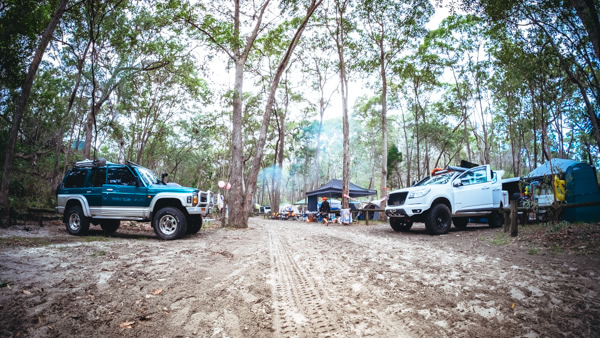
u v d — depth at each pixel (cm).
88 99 1677
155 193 822
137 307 309
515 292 352
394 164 3400
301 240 861
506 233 781
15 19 958
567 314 289
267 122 1380
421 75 2522
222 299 337
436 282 403
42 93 1453
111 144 3341
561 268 434
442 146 2889
